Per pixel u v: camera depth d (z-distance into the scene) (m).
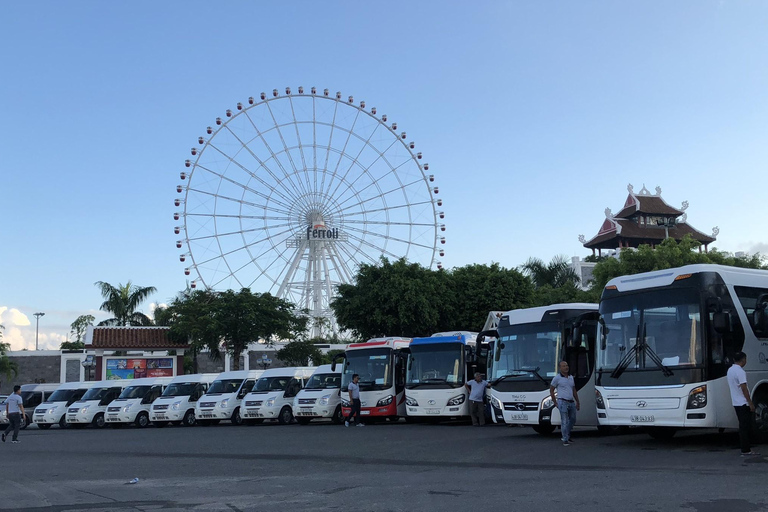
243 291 54.22
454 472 13.70
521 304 49.78
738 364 14.64
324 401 33.12
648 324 16.83
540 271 58.59
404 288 47.41
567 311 21.41
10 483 13.89
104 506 10.85
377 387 30.31
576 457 15.46
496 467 14.34
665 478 11.88
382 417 33.38
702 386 15.64
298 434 25.61
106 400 39.97
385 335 49.06
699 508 9.30
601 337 17.75
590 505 9.72
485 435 22.31
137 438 26.92
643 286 17.25
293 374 36.62
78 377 60.41
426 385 27.92
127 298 68.06
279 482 12.93
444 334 29.23
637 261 47.03
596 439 19.62
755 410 16.36
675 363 16.09
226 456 18.20
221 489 12.27
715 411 15.55
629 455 15.43
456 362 27.89
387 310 47.91
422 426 28.20
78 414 39.22
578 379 20.91
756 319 16.66
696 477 11.86
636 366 16.75
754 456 14.22
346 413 30.59
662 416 16.08
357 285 49.84
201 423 38.22
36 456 20.02
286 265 56.44
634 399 16.58
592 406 20.98
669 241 47.94
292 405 35.72
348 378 30.98
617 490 10.84
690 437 19.06
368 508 10.04
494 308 48.91
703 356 15.76
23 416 26.95
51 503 11.26
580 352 21.11
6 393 58.75
